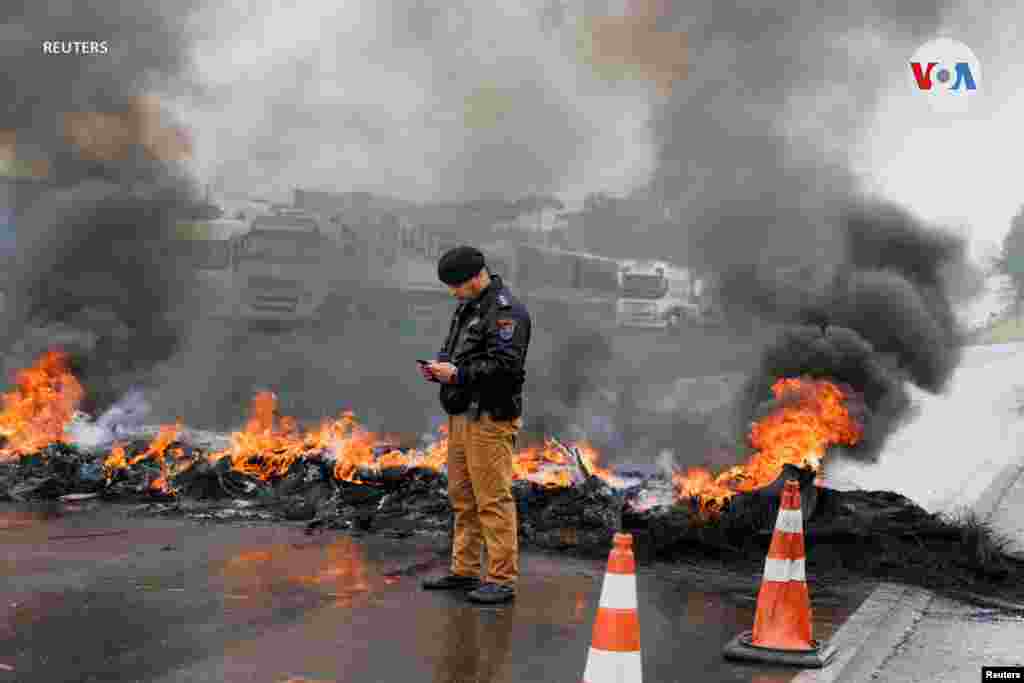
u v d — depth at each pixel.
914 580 5.67
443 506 6.58
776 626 4.08
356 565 5.29
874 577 5.70
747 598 5.03
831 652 4.11
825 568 5.82
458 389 4.76
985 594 5.52
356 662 3.69
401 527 6.27
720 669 3.87
